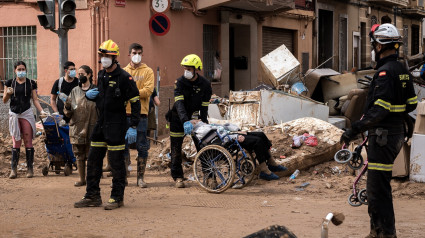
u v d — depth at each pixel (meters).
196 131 8.82
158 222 6.61
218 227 6.32
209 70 19.41
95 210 7.34
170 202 7.92
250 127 11.75
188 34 18.22
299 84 16.08
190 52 18.31
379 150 5.30
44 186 9.22
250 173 8.91
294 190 8.73
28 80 10.13
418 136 8.48
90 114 9.02
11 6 16.56
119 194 7.50
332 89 16.98
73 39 15.98
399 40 5.40
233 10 20.11
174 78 17.70
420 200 7.86
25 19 16.44
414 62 17.73
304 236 5.80
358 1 30.80
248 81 21.41
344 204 7.64
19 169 10.72
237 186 8.91
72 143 9.12
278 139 10.39
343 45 29.56
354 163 6.39
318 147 10.05
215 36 19.67
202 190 8.85
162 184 9.44
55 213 7.12
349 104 15.33
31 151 10.16
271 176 9.08
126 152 9.77
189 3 18.22
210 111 13.12
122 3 16.06
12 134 10.02
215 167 8.68
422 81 15.46
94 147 7.56
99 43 15.79
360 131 5.23
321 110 13.40
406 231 5.98
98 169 7.61
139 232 6.09
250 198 8.16
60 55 11.99
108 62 7.33
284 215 6.95
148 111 10.00
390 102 5.21
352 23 30.31
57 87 10.45
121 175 7.53
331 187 8.84
